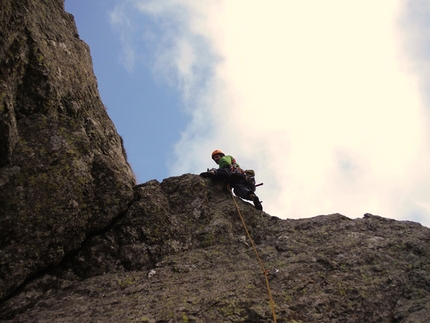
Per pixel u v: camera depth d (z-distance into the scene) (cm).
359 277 521
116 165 655
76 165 578
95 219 583
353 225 645
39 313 468
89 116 724
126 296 500
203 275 544
